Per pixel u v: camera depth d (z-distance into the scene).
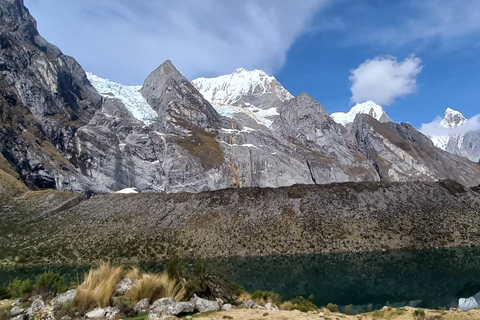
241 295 27.41
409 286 44.69
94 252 70.94
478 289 42.16
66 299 16.83
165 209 89.62
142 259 68.44
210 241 76.31
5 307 18.22
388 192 94.06
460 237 77.38
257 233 79.00
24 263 65.62
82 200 96.31
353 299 38.38
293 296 39.19
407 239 76.31
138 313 16.75
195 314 17.84
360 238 76.69
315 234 78.25
